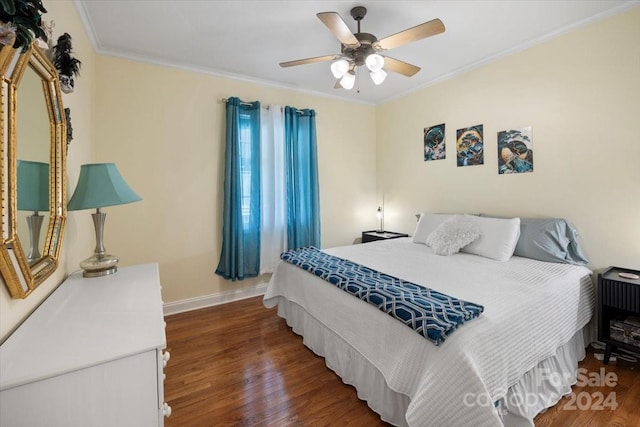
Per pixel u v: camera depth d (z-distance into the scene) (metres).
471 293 1.69
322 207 4.00
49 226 1.37
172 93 2.95
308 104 3.81
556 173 2.51
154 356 0.95
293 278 2.50
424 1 2.05
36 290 1.24
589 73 2.29
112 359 0.88
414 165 3.85
